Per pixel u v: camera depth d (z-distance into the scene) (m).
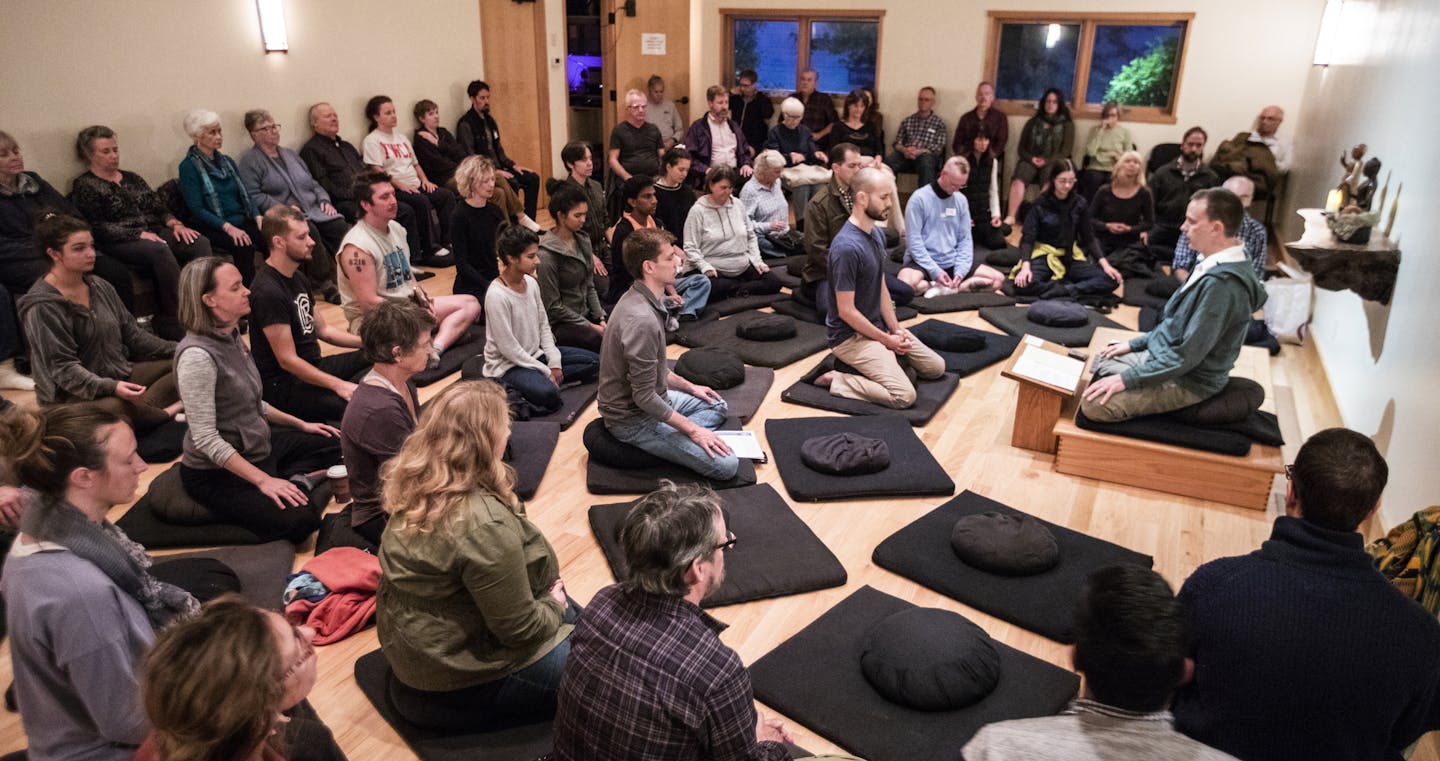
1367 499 1.49
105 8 5.00
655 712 1.55
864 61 9.05
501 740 2.20
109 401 3.53
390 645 2.14
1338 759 1.44
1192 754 1.24
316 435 3.46
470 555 1.97
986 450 3.84
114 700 1.68
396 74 7.05
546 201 8.61
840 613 2.71
